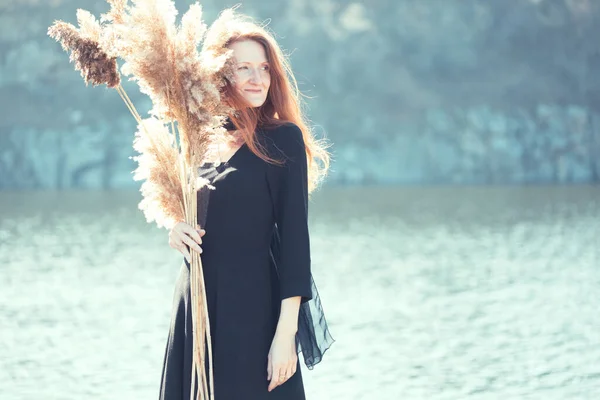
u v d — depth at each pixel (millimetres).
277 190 3729
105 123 72938
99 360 9070
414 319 11602
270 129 3783
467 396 7590
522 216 34688
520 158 78125
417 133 78125
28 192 60281
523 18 83938
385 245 23516
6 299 13617
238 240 3693
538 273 16719
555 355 9250
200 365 3625
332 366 8836
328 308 12625
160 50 3531
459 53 82250
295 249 3664
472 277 16219
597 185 69625
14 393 7676
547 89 81750
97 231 28594
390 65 80688
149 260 19594
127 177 71938
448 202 46188
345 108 78875
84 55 3592
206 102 3580
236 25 3854
